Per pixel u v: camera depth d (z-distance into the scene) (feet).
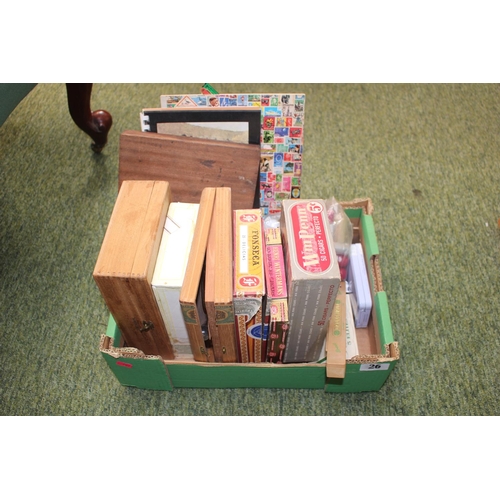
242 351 3.44
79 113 4.99
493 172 5.39
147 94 6.14
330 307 3.08
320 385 3.74
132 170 3.90
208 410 3.79
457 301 4.36
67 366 4.00
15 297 4.41
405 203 5.13
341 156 5.57
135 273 2.90
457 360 4.01
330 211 3.90
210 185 3.90
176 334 3.48
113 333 3.44
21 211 5.06
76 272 4.59
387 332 3.45
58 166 5.44
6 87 3.53
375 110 6.05
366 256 3.96
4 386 3.89
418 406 3.79
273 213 4.64
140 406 3.81
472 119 5.94
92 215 5.03
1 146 5.62
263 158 4.20
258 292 2.93
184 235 3.24
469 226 4.92
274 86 6.26
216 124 3.81
